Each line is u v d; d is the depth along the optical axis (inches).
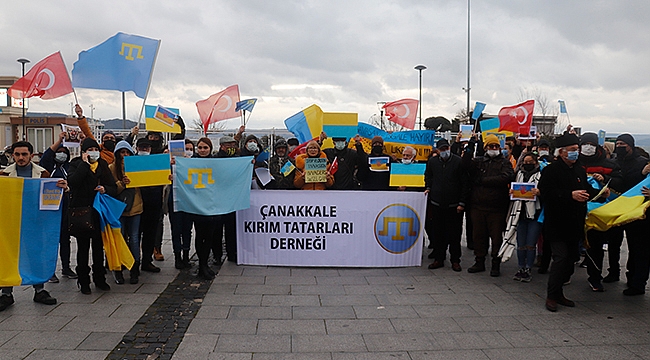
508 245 275.7
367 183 343.0
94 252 248.5
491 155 282.0
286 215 302.8
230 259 318.3
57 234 233.6
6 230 223.8
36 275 227.9
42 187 230.2
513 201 278.2
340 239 303.0
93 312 218.2
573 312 225.3
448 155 297.4
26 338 187.9
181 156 302.5
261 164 323.9
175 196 276.2
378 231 303.6
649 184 243.6
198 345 183.0
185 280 272.2
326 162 302.8
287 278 277.7
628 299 246.4
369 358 173.9
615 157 314.7
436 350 181.2
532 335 196.5
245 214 305.1
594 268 260.5
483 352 179.9
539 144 347.6
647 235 246.5
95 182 240.1
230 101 373.1
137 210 271.1
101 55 287.4
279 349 180.4
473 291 256.7
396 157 371.9
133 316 213.5
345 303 233.9
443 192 297.1
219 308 224.4
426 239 413.4
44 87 276.5
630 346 186.2
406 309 226.4
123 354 174.9
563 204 228.1
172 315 215.6
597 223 245.1
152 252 290.4
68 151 278.4
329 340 189.0
